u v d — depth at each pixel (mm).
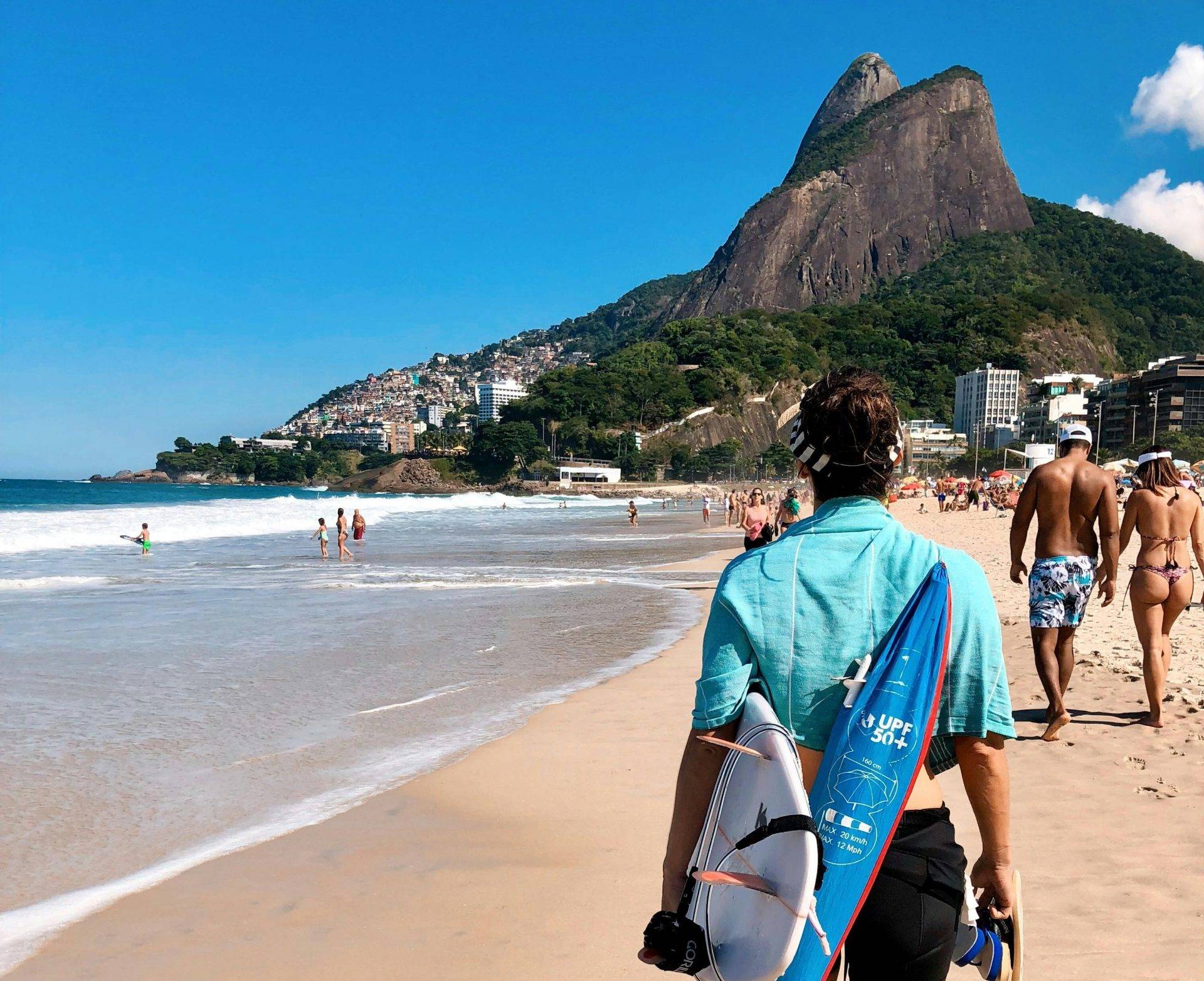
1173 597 5746
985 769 1465
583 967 3082
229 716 6969
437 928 3434
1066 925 3217
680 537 36062
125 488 168750
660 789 5125
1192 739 5418
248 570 19922
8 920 3572
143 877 3986
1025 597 11992
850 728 1339
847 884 1275
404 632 11133
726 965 1253
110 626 11602
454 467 198625
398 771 5555
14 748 6078
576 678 8383
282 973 3107
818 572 1440
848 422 1516
